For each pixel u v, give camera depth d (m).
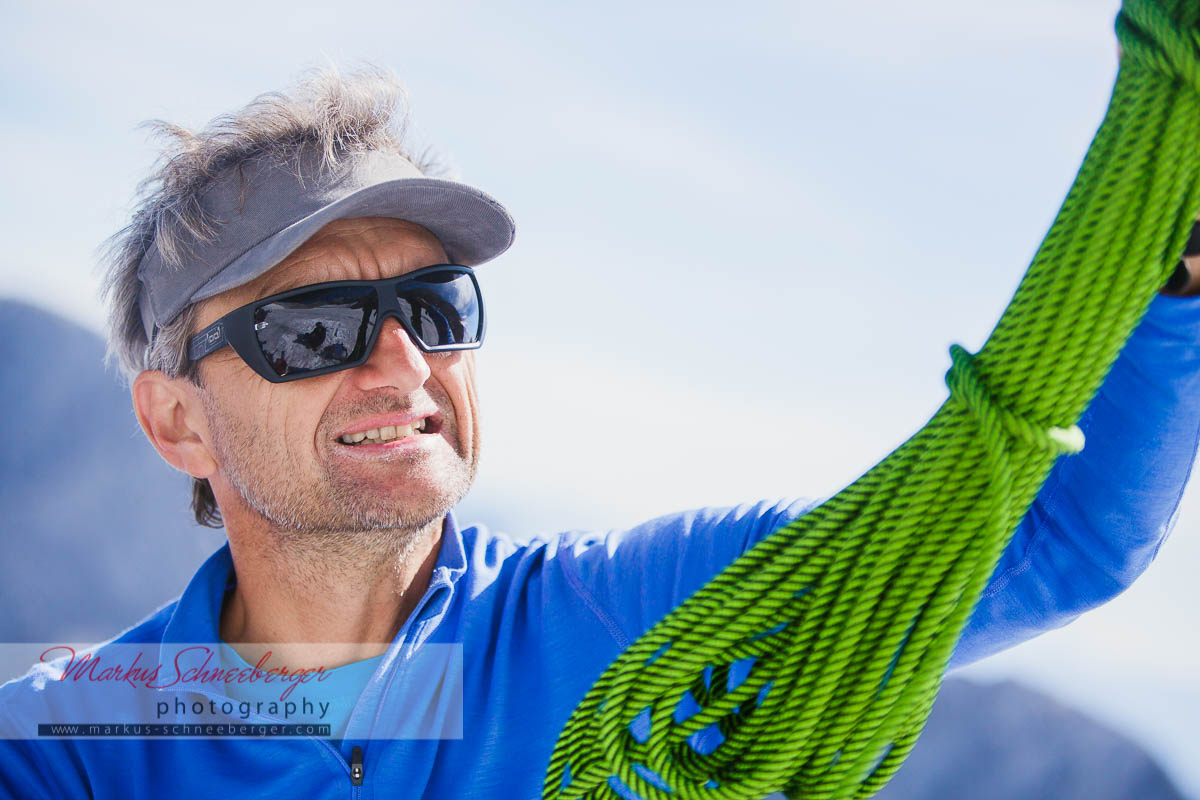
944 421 2.05
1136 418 2.42
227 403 3.79
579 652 3.55
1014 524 2.05
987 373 2.01
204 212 3.81
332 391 3.63
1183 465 2.45
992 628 2.97
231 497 3.89
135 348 4.40
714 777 2.29
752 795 2.20
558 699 3.51
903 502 2.06
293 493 3.68
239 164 3.82
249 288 3.76
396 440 3.71
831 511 2.17
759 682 2.24
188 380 3.94
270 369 3.65
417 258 3.84
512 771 3.44
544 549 3.97
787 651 2.18
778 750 2.16
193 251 3.83
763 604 2.17
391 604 3.76
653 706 2.29
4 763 3.57
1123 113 1.91
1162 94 1.86
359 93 3.97
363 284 3.69
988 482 2.00
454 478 3.74
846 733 2.13
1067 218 1.95
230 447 3.81
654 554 3.66
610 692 2.29
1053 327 1.92
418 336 3.71
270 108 3.87
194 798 3.50
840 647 2.10
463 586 3.77
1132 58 1.90
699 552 3.56
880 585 2.06
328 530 3.65
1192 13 1.86
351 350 3.64
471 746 3.49
